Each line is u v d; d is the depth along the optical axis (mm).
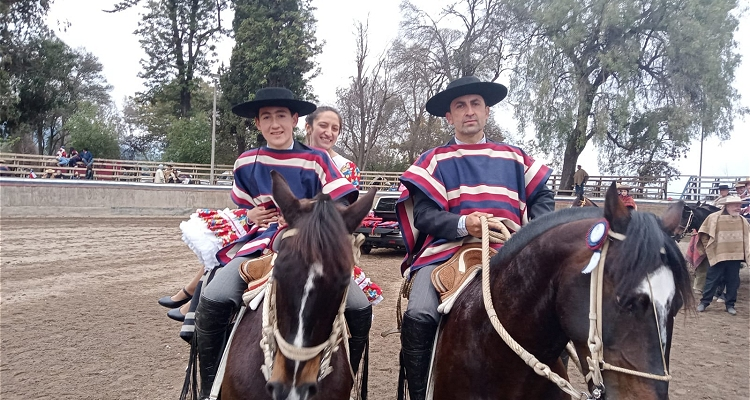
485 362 2818
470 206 3428
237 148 36625
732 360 6656
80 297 9164
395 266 12664
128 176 27359
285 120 3496
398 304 3846
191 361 3473
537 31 29656
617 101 26953
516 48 31000
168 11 39344
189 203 24141
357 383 3363
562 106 28672
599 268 2111
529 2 29609
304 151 3570
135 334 7258
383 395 5438
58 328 7426
